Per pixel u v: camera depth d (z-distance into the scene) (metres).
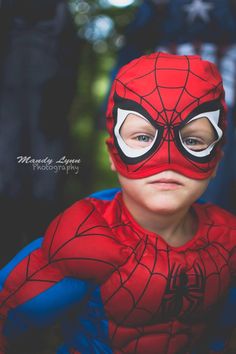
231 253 0.61
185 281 0.57
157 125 0.55
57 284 0.58
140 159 0.56
